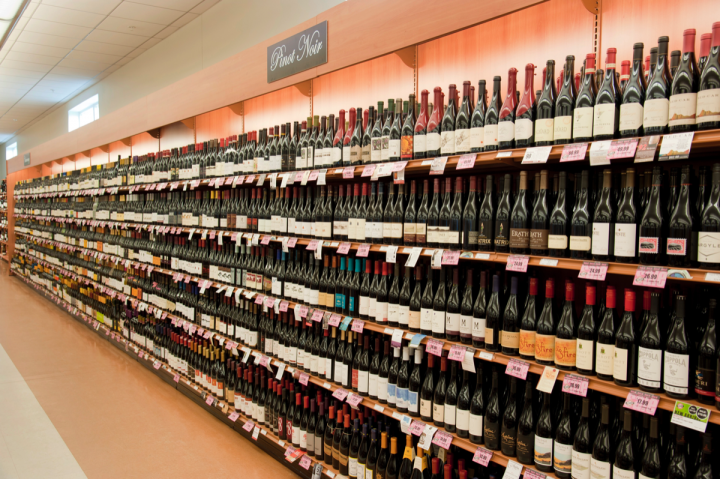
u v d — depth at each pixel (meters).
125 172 5.82
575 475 1.92
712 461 1.63
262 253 3.64
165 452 3.44
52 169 10.61
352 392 2.83
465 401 2.26
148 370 5.25
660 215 1.72
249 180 3.44
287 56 3.15
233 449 3.51
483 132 2.16
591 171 2.16
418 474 2.46
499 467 2.32
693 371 1.69
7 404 4.22
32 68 8.27
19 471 3.13
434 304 2.37
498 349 2.16
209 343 4.26
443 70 2.73
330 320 2.90
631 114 1.70
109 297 6.54
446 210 2.34
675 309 1.68
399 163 2.41
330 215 3.01
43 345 6.10
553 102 1.95
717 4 1.81
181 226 4.68
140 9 5.65
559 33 2.25
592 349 1.86
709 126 1.53
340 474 2.84
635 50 1.74
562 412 1.99
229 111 4.70
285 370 3.48
